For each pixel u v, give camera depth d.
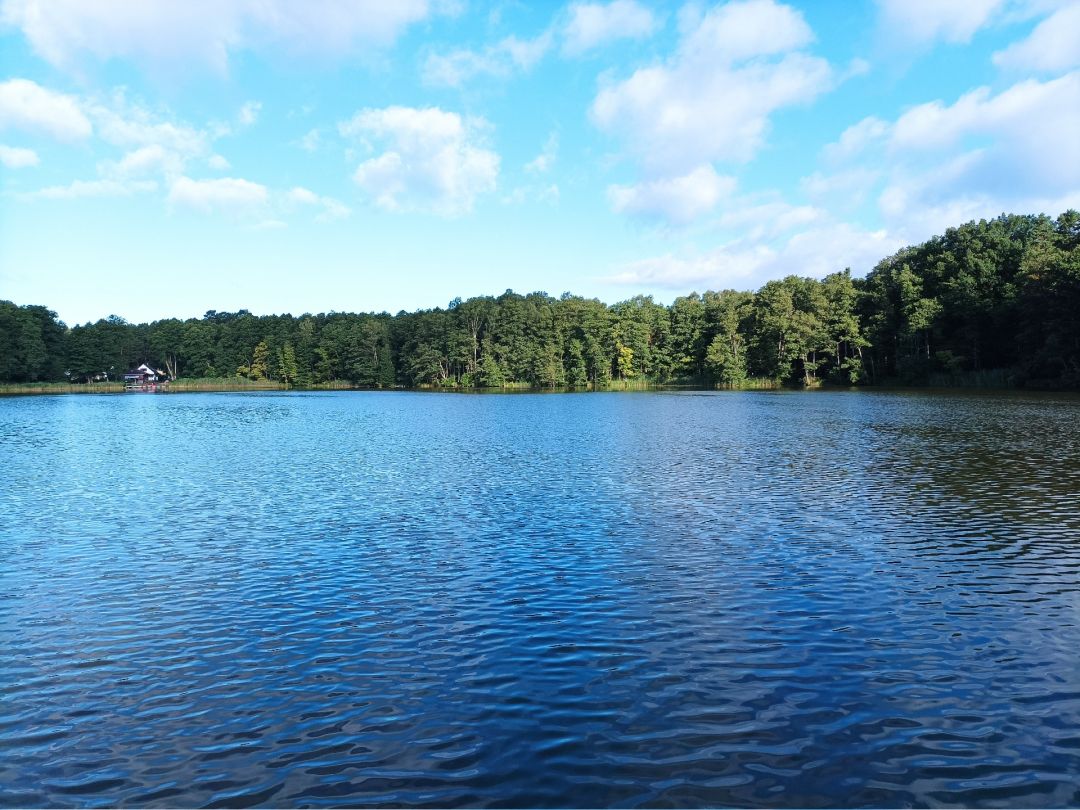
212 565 18.56
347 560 18.81
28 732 10.46
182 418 75.44
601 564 18.02
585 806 8.59
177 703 11.24
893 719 10.40
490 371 153.50
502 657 12.68
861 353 122.00
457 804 8.67
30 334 161.25
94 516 24.70
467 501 26.39
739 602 15.18
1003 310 99.00
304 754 9.78
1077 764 9.29
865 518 22.52
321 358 183.12
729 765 9.35
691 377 144.50
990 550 18.77
